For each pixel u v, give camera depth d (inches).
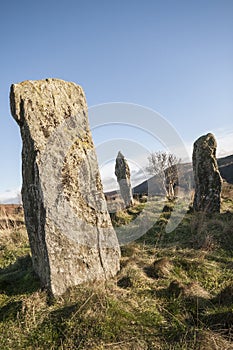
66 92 224.5
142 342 147.3
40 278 197.0
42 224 191.2
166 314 168.9
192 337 148.2
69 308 169.8
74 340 150.4
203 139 425.4
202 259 241.8
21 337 154.9
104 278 207.0
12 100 204.7
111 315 161.6
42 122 205.0
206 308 171.5
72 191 206.8
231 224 316.2
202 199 404.8
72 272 193.3
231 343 143.4
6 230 365.4
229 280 211.5
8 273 226.7
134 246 283.3
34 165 196.5
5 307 176.2
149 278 210.2
